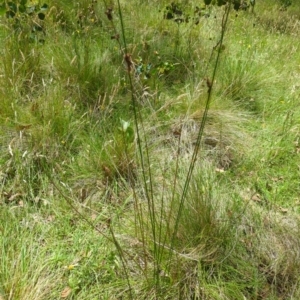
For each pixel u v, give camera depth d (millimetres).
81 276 2270
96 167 2965
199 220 2426
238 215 2613
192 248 2346
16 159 2824
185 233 2389
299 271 2363
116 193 2826
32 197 2676
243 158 3387
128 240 2447
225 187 3002
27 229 2504
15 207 2557
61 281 2221
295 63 5203
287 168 3391
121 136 3021
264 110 4078
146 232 2398
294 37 5871
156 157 3115
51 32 4203
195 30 5152
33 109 3186
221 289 2219
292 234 2572
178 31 4828
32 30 3854
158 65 3695
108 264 2338
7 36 3807
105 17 4941
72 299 2168
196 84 4020
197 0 6328
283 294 2303
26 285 2051
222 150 3379
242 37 5559
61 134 3127
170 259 2193
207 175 2906
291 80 4656
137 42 4551
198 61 4484
